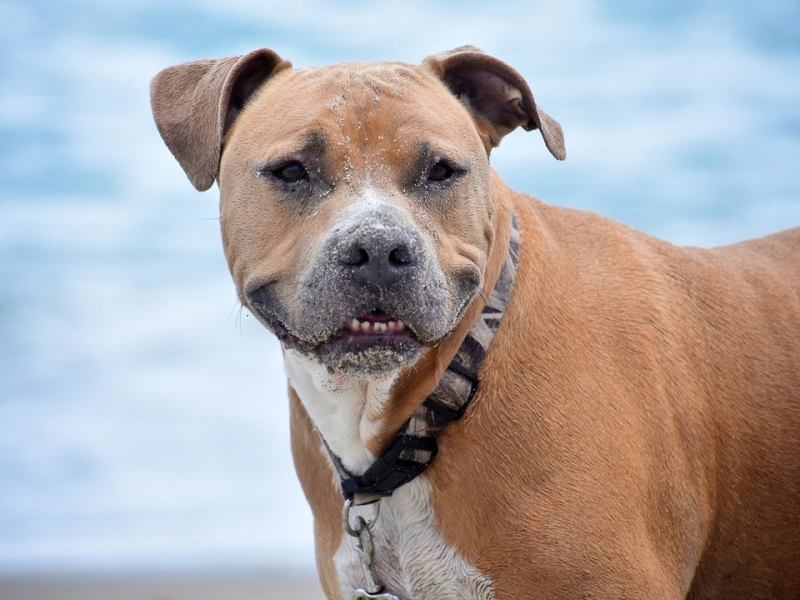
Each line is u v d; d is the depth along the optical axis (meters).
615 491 7.70
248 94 8.49
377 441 7.89
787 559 9.15
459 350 7.68
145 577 14.51
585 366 7.97
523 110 8.66
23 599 13.59
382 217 7.19
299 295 7.38
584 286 8.44
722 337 8.98
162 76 8.60
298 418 8.67
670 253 9.25
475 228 7.86
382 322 7.30
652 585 7.75
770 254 10.09
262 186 7.80
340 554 8.43
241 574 14.66
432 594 7.93
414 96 7.96
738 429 8.82
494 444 7.69
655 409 8.18
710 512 8.73
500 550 7.65
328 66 8.41
